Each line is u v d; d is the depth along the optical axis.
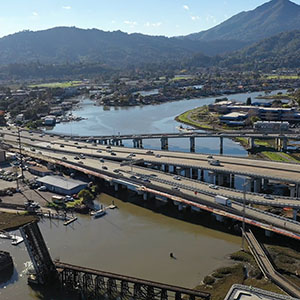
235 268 108.50
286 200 142.25
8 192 172.50
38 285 103.88
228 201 138.25
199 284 101.69
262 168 179.12
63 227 139.12
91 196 161.88
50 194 171.62
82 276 103.62
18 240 129.25
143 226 139.12
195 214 148.50
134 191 176.12
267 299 78.94
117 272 108.88
